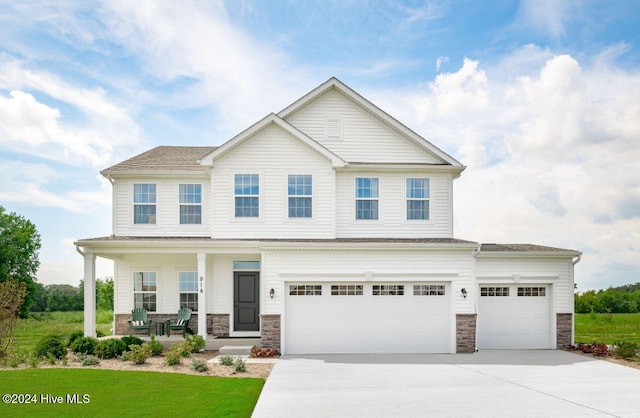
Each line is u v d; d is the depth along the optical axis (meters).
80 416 8.18
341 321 15.99
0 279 40.25
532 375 12.22
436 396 9.92
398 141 19.16
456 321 16.03
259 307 17.95
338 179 18.53
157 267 19.25
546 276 17.34
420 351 16.02
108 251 16.36
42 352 14.08
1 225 41.69
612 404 9.34
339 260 16.02
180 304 19.20
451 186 18.91
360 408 8.99
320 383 11.15
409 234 18.58
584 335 22.31
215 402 9.14
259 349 15.41
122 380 10.98
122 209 18.86
